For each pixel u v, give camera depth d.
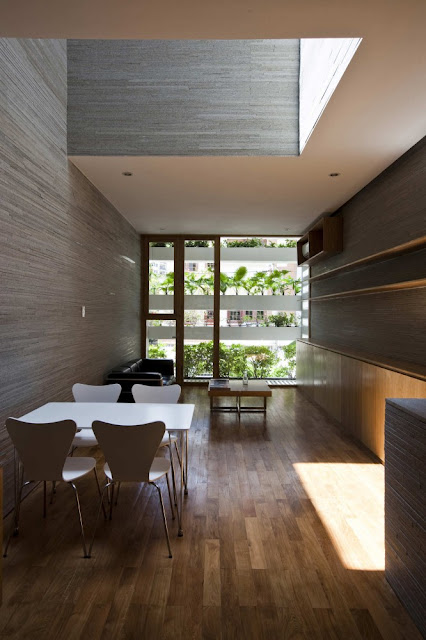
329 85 3.37
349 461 4.59
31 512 3.46
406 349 4.69
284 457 4.73
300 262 8.66
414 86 3.19
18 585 2.50
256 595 2.42
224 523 3.25
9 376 3.42
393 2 2.30
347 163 4.79
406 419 2.32
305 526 3.20
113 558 2.79
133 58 4.60
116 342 6.95
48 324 4.16
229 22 2.44
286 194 6.05
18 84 3.51
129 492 3.85
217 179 5.36
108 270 6.42
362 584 2.53
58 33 2.54
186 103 4.58
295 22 2.46
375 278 5.52
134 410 3.66
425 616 2.07
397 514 2.42
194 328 9.20
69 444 2.86
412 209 4.41
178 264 9.14
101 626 2.17
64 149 4.54
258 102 4.57
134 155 4.58
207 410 7.01
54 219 4.29
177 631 2.14
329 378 6.54
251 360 9.29
